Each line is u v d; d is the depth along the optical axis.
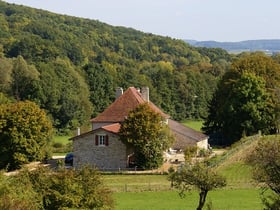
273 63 98.50
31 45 155.00
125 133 65.88
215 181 36.91
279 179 30.48
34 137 69.56
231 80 93.81
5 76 122.50
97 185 31.45
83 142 68.31
